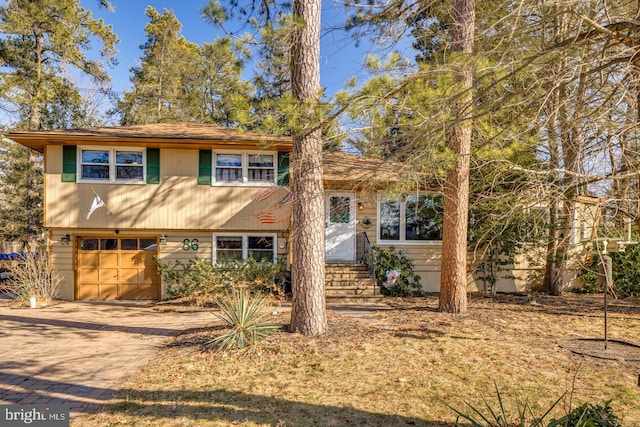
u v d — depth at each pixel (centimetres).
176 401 449
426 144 527
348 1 658
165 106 2605
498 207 790
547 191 612
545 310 974
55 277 1224
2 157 2114
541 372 536
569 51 449
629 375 525
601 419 331
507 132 590
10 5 1712
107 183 1255
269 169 1321
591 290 1327
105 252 1305
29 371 555
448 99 464
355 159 1426
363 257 1322
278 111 556
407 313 905
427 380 508
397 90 533
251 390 479
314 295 699
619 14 490
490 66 471
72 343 711
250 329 638
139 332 799
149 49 2819
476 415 412
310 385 493
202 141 1224
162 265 1266
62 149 1241
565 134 696
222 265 1233
